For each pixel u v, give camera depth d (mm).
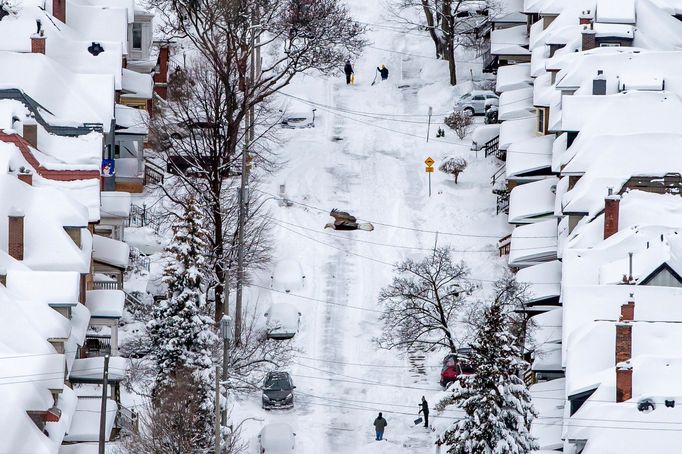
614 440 189125
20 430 181750
